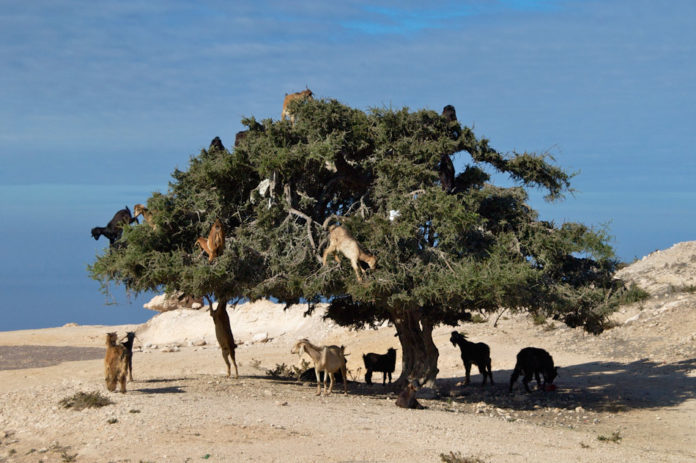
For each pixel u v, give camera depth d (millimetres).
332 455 11016
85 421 13211
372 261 16516
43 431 12945
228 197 20656
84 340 45750
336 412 14695
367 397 18750
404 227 17391
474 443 12562
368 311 24297
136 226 19641
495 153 21141
